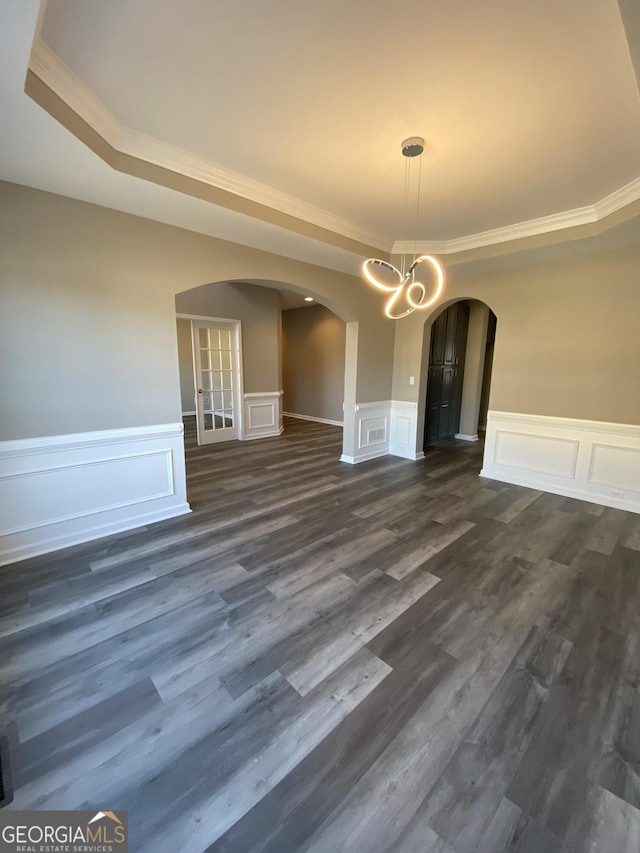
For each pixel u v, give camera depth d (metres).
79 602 2.12
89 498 2.80
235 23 1.43
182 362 8.29
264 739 1.37
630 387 3.37
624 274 3.31
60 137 1.82
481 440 6.61
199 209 2.63
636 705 1.52
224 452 5.59
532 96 1.80
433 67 1.64
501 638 1.88
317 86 1.77
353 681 1.62
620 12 1.19
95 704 1.50
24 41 1.26
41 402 2.52
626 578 2.40
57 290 2.49
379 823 1.12
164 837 1.08
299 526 3.11
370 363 4.94
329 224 3.31
